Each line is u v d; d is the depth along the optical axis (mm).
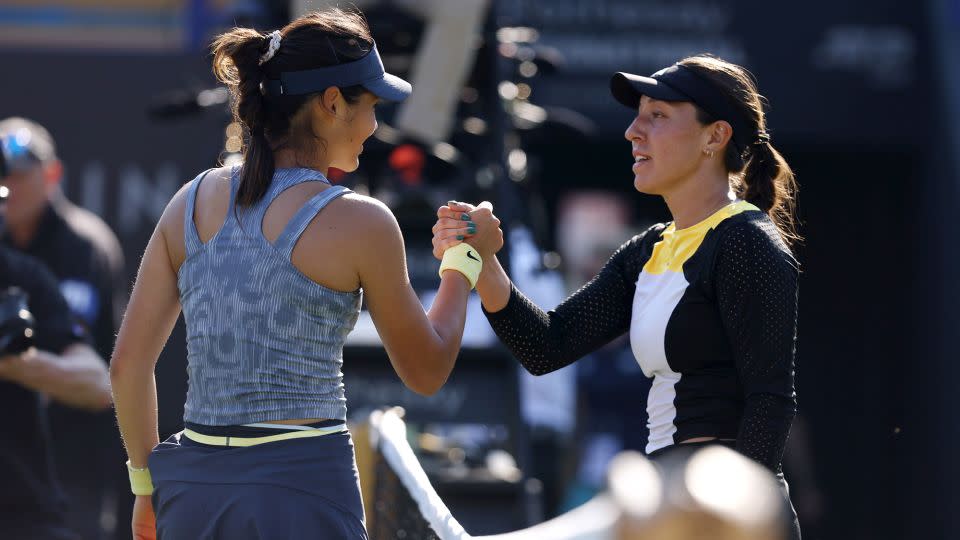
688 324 9633
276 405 8602
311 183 8891
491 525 19812
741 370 9430
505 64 23344
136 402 9359
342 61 9008
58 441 18719
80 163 29484
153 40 31031
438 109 22094
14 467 14797
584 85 31219
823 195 35500
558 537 3525
